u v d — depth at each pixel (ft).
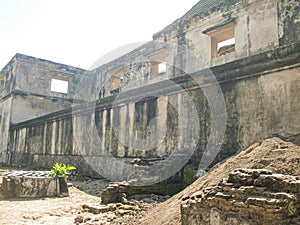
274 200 8.76
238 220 9.46
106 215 16.31
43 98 68.90
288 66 18.80
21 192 23.49
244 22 34.24
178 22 42.32
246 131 20.66
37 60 68.95
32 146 53.06
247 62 21.11
